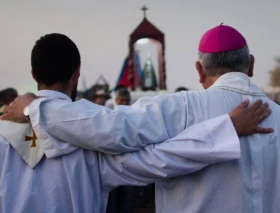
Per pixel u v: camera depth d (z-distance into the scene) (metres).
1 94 5.98
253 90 2.15
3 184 2.04
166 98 2.12
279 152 2.08
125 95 6.09
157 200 2.20
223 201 2.04
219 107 2.09
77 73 2.23
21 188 2.06
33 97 2.13
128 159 2.06
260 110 2.06
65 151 2.05
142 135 2.03
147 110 2.07
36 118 2.04
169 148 2.01
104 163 2.13
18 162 2.10
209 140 1.99
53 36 2.16
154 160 2.03
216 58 2.15
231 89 2.13
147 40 9.66
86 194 2.08
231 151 1.95
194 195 2.08
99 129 2.01
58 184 2.06
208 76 2.22
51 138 2.04
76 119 2.03
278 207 2.08
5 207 2.02
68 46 2.16
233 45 2.14
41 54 2.13
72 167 2.07
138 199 5.91
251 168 2.05
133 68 9.41
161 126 2.06
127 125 2.03
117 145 2.02
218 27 2.20
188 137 2.00
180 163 2.01
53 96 2.14
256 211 2.03
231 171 2.04
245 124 2.03
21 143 2.07
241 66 2.17
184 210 2.09
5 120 2.12
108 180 2.15
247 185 2.04
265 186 2.07
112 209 5.14
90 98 7.32
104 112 2.05
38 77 2.17
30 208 2.02
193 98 2.12
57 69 2.13
